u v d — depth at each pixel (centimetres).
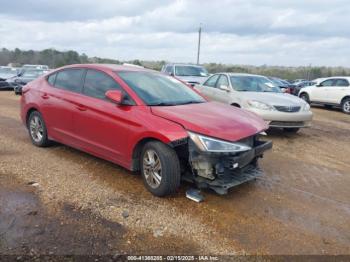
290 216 372
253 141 423
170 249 296
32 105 575
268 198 418
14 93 1614
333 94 1543
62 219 336
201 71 1393
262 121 456
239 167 387
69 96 507
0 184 414
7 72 2045
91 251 285
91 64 518
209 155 362
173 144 368
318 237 330
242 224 347
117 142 433
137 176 463
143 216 351
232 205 390
